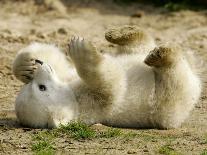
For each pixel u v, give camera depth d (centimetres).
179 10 2772
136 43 1455
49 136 1273
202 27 2555
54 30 2483
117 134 1299
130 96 1369
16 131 1314
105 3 2866
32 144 1241
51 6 2770
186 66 1384
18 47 2177
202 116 1514
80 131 1282
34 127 1327
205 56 2089
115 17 2708
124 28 1450
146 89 1378
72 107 1327
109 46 2223
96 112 1347
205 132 1354
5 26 2530
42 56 1355
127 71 1389
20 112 1332
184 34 2467
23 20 2633
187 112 1405
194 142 1269
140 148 1223
